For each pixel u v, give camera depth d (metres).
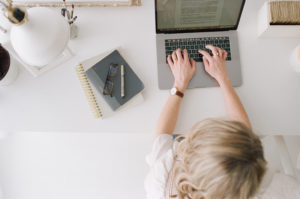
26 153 1.46
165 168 0.76
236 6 0.83
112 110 0.93
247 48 0.96
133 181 1.41
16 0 0.95
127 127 0.93
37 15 0.56
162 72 0.95
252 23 0.99
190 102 0.94
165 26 0.93
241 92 0.94
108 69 0.94
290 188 0.79
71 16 0.93
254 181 0.57
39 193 1.42
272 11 0.88
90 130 0.93
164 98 0.94
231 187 0.56
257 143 0.59
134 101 0.94
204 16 0.88
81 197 1.41
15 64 0.95
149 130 0.92
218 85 0.94
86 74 0.93
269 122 0.91
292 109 0.92
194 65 0.94
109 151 1.44
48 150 1.46
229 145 0.55
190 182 0.63
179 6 0.82
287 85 0.93
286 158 1.04
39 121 0.94
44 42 0.57
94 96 0.93
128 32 1.00
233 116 0.86
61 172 1.43
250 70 0.95
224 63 0.93
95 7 1.01
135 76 0.94
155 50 0.98
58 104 0.94
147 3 1.02
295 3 0.88
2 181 1.43
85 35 0.99
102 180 1.42
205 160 0.56
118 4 0.99
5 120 0.94
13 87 0.95
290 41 0.97
